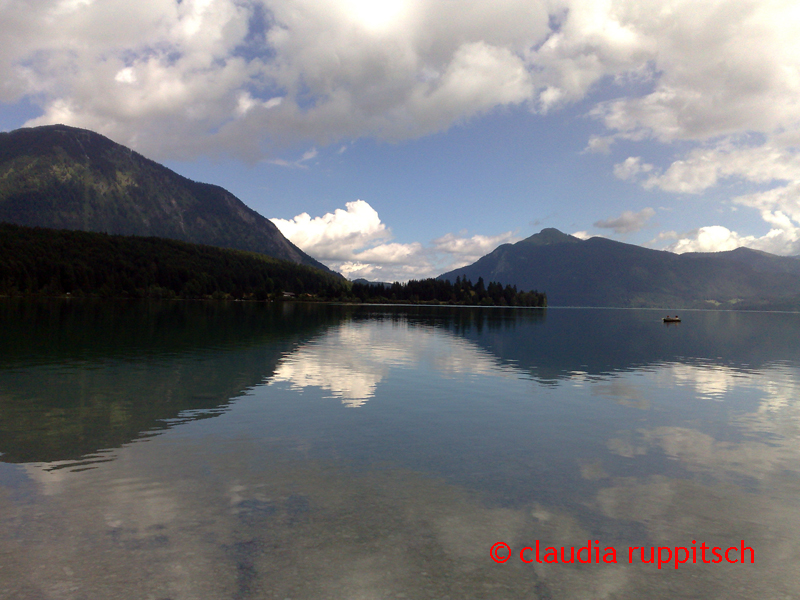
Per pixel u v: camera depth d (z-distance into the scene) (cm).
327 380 2544
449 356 3772
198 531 845
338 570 729
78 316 7988
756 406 2070
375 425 1631
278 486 1063
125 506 945
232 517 902
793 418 1848
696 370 3234
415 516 924
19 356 3266
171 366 2920
